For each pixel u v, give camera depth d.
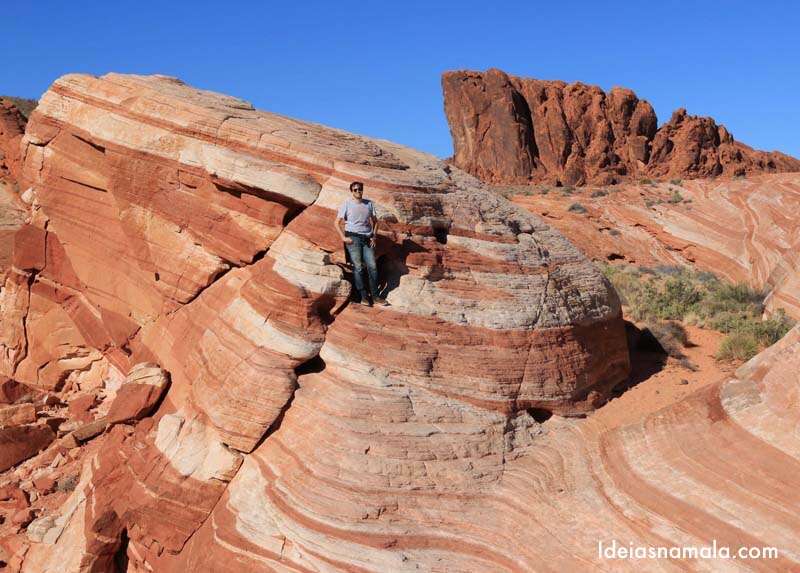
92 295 15.19
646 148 70.75
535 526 9.95
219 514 10.48
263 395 10.70
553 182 66.25
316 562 9.37
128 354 14.91
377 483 9.99
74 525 11.82
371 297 11.71
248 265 12.55
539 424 11.95
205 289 13.10
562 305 13.02
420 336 11.52
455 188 13.80
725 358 16.58
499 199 14.78
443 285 12.22
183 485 10.82
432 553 9.57
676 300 22.70
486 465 10.73
